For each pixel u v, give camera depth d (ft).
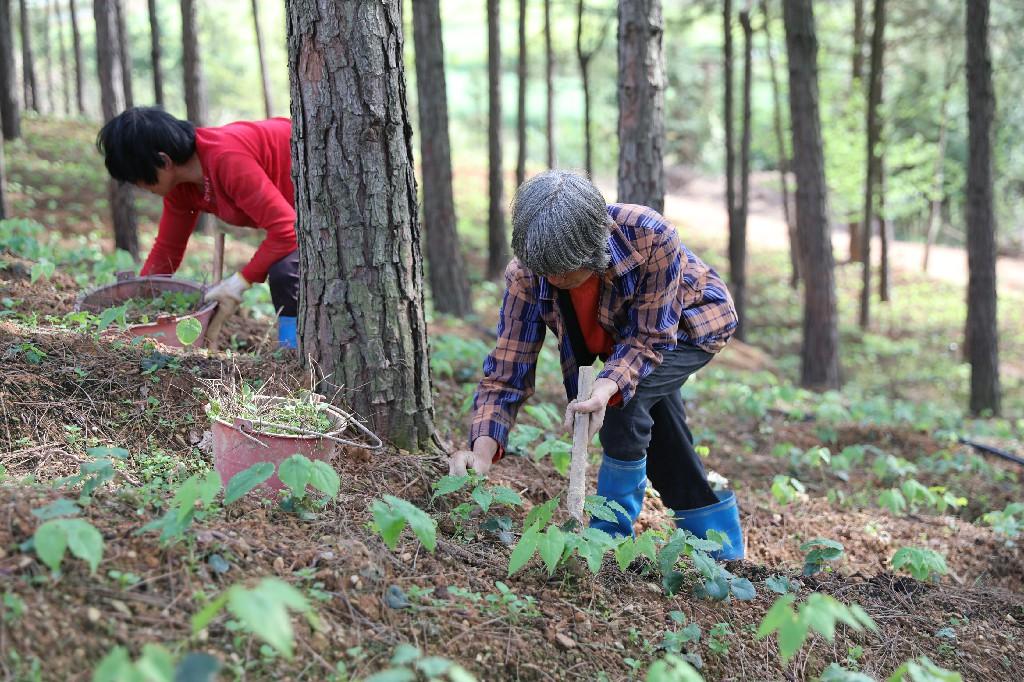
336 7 10.28
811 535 14.08
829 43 66.33
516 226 8.13
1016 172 81.66
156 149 12.05
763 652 9.14
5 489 8.17
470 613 8.29
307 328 11.18
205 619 5.26
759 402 22.26
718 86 99.91
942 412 29.09
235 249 40.37
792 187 74.33
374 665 7.39
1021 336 63.72
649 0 19.95
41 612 6.61
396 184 10.80
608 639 8.59
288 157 12.89
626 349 9.23
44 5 97.35
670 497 11.01
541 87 121.08
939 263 82.43
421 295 11.35
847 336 58.75
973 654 10.14
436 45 36.52
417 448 11.30
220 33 114.01
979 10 34.12
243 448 9.11
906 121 74.23
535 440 14.96
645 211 8.95
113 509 8.25
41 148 56.24
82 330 12.35
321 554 8.28
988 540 14.82
